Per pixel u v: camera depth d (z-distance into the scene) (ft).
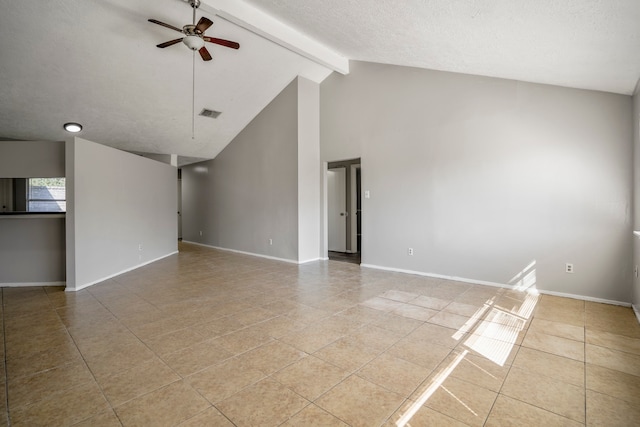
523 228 13.14
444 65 13.50
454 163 14.92
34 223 14.62
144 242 19.81
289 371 7.06
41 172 14.16
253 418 5.50
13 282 14.57
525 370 7.07
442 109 15.23
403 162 16.70
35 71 14.42
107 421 5.44
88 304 11.87
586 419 5.47
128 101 17.40
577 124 11.87
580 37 7.49
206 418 5.50
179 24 13.79
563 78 10.94
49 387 6.47
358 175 24.89
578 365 7.27
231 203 24.99
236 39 15.53
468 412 5.66
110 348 8.23
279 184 20.93
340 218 24.71
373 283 14.73
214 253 24.11
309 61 18.66
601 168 11.50
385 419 5.47
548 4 6.46
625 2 5.74
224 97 19.42
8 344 8.49
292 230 20.20
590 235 11.76
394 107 17.01
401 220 16.87
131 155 18.25
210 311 11.05
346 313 10.77
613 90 10.85
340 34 13.28
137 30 13.74
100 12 12.67
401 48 12.64
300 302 12.01
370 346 8.29
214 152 25.71
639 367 7.15
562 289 12.37
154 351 8.05
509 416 5.55
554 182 12.39
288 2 11.23
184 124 20.81
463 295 12.69
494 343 8.43
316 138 20.75
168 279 15.81
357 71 18.61
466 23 8.54
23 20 12.28
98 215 15.23
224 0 12.26
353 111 18.90
